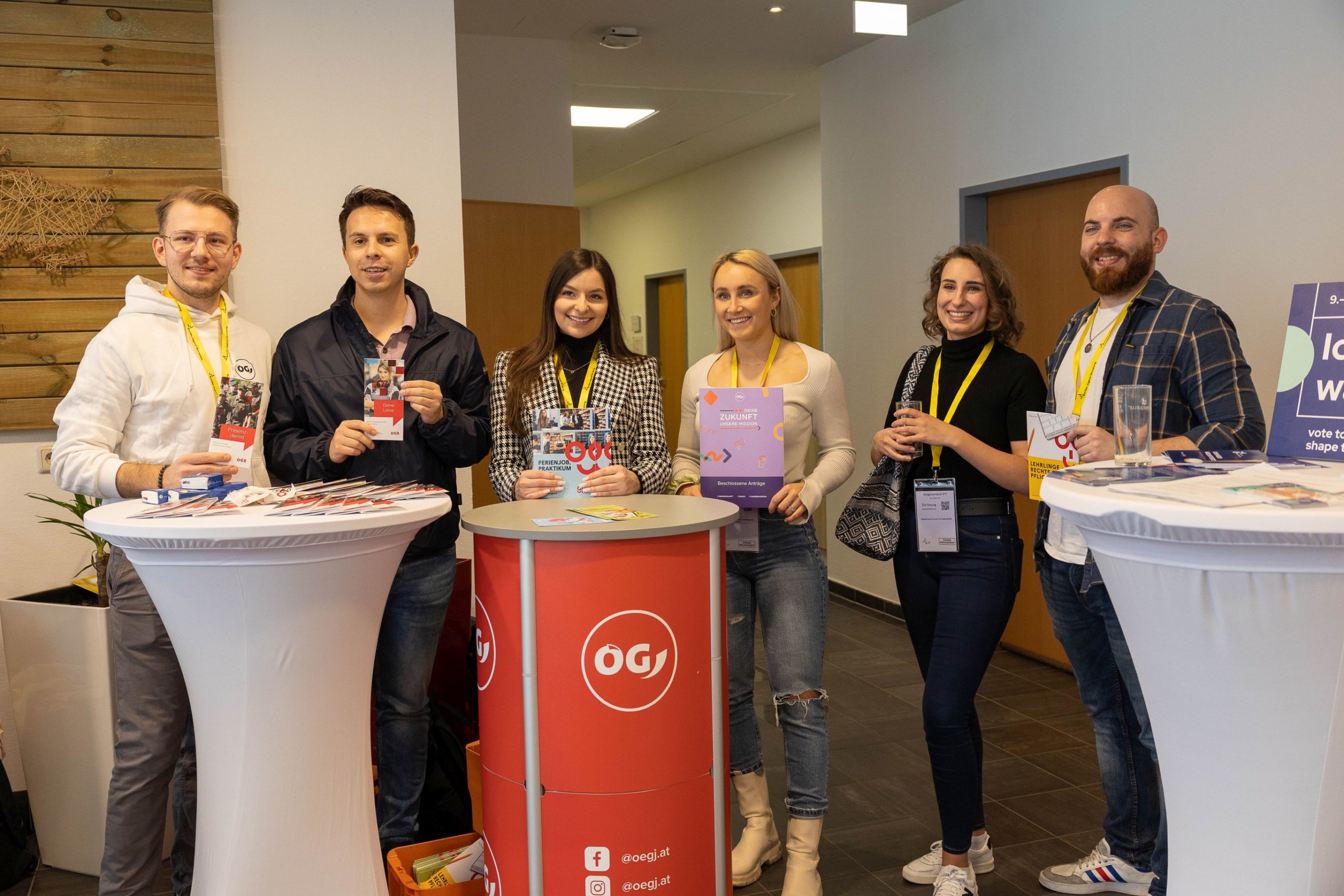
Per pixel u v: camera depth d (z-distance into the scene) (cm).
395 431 221
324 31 313
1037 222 458
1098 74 409
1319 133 325
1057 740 362
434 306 328
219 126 304
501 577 197
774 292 262
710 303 930
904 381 267
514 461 250
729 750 214
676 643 196
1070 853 275
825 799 245
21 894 266
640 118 725
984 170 474
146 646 219
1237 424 215
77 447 220
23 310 290
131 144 296
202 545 170
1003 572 239
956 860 244
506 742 201
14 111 286
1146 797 248
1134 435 172
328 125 314
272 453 246
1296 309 173
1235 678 140
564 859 196
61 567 302
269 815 189
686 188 963
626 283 1107
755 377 261
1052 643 459
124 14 293
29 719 277
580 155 862
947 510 237
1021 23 447
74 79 290
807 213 776
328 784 194
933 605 251
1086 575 229
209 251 232
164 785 226
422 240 325
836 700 412
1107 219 233
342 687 193
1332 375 169
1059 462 213
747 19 507
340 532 174
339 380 246
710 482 246
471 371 260
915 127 520
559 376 250
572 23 516
